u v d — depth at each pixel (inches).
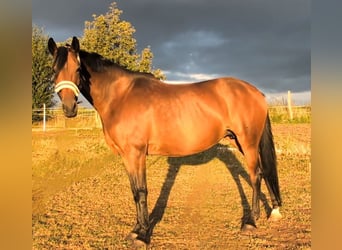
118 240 150.2
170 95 156.3
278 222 169.2
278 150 362.3
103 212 190.2
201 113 156.4
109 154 390.6
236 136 165.2
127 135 148.8
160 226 167.2
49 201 211.9
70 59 135.2
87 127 663.8
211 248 140.7
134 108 149.3
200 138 157.6
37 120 690.2
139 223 150.0
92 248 141.6
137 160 149.8
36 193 231.8
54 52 141.2
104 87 154.4
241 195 222.7
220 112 160.1
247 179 268.4
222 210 191.6
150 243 146.6
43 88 614.2
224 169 308.7
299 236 150.9
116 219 178.1
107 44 588.4
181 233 157.9
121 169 320.8
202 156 377.7
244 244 144.0
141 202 148.9
